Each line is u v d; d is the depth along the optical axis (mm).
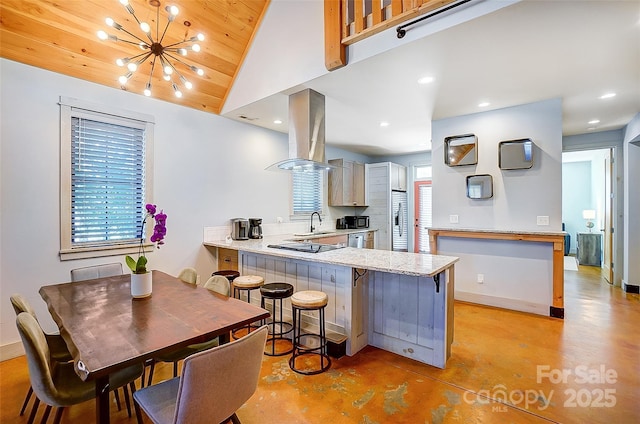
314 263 2965
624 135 4719
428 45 2352
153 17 2867
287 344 2988
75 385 1562
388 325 2787
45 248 2812
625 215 4691
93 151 3109
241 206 4418
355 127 4711
